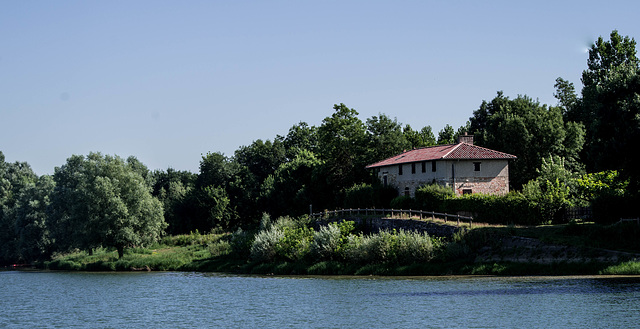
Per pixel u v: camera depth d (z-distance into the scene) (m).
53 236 112.31
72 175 116.50
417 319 37.44
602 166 57.62
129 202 94.44
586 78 108.94
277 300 48.03
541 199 61.72
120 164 97.50
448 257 58.03
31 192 123.94
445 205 68.50
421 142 122.56
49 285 68.19
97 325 40.69
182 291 57.09
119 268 87.81
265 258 73.75
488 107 118.56
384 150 102.69
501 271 52.69
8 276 84.00
